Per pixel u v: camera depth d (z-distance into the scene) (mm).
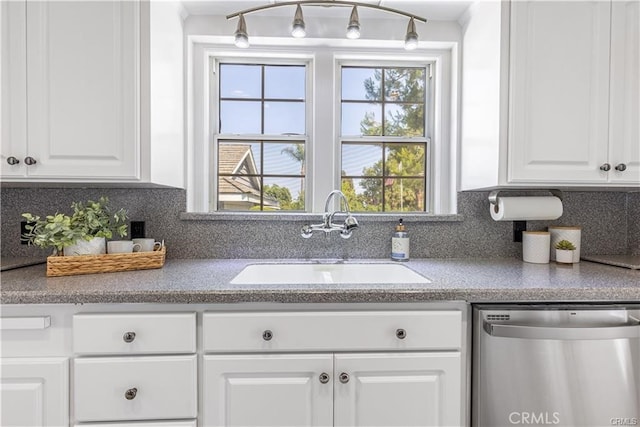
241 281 1320
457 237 1679
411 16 1363
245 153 1764
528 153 1321
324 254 1651
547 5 1309
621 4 1312
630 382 1021
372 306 1048
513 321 1035
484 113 1440
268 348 1016
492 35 1373
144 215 1609
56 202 1567
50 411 992
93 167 1257
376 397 1026
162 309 1023
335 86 1748
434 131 1783
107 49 1250
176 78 1537
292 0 1491
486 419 1032
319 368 1018
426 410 1034
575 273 1282
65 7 1236
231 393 1008
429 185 1792
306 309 1036
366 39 1647
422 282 1147
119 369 989
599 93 1318
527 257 1551
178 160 1562
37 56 1234
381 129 1789
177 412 1002
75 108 1246
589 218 1681
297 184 1775
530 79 1312
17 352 999
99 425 994
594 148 1322
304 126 1778
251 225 1637
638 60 1316
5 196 1553
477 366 1049
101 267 1267
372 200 1785
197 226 1625
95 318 992
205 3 1551
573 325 1030
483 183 1447
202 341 1021
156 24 1325
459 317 1047
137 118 1269
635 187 1434
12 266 1322
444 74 1747
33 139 1238
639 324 1028
